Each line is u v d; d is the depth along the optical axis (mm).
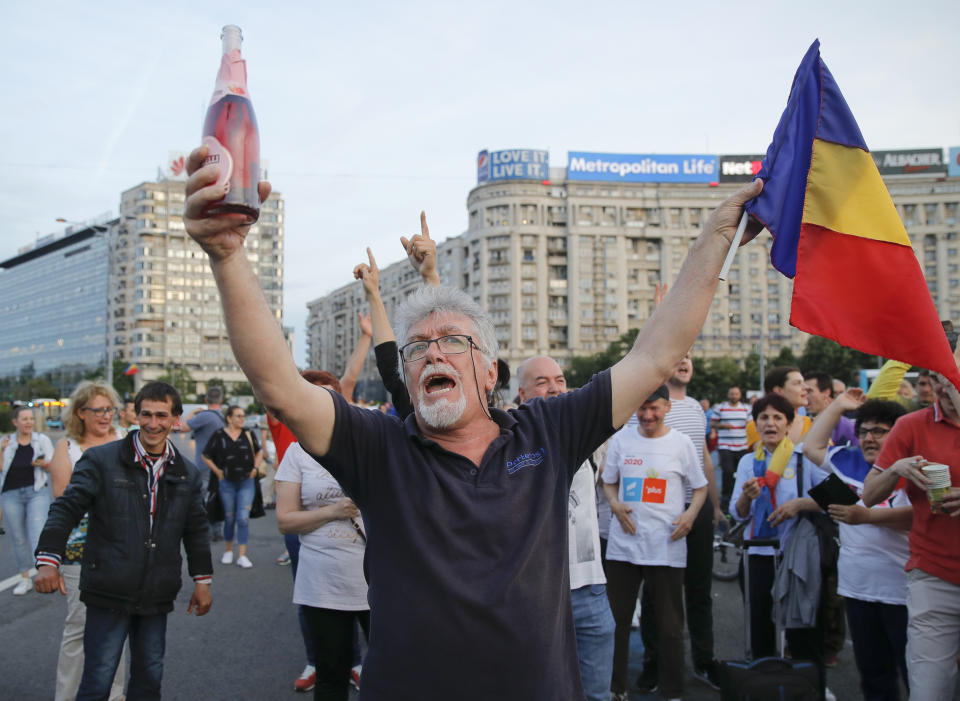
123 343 131375
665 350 2127
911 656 3422
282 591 7223
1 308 189125
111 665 3590
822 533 4750
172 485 3803
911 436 3635
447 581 1832
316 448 1926
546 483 2012
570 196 102438
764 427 5035
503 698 1795
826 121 2518
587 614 3750
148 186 128875
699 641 5062
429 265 3953
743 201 2252
